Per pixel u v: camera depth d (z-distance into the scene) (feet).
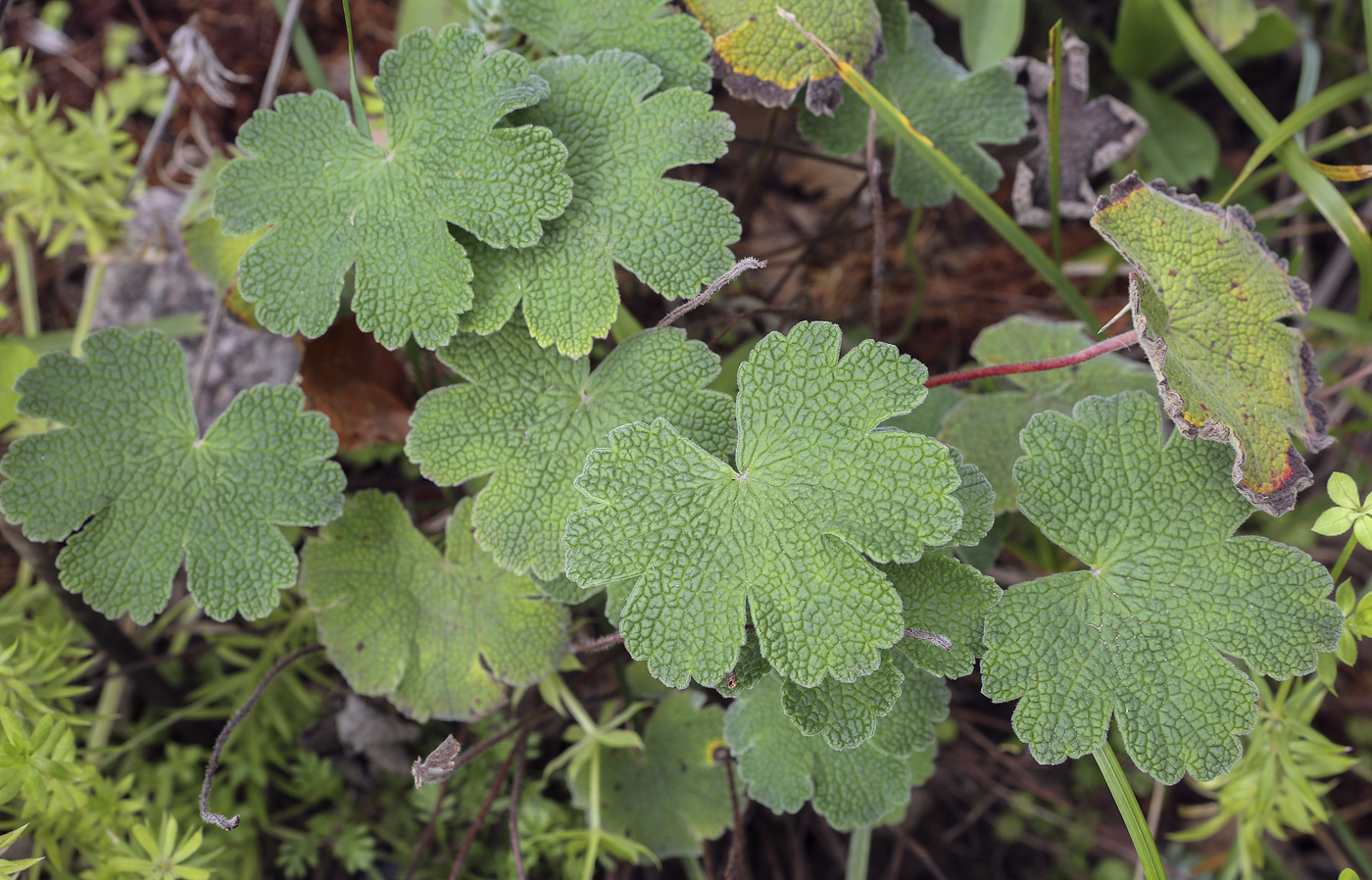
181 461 1.16
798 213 1.60
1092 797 1.53
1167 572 1.10
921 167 1.29
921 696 1.15
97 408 1.15
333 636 1.23
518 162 1.11
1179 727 1.08
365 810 1.42
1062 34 1.34
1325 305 1.64
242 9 1.62
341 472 1.16
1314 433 1.17
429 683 1.23
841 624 1.03
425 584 1.24
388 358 1.33
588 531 1.05
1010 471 1.25
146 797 1.36
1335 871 1.58
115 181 1.47
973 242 1.61
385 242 1.13
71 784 1.20
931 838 1.52
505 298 1.13
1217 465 1.11
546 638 1.22
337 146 1.16
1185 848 1.53
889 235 1.55
